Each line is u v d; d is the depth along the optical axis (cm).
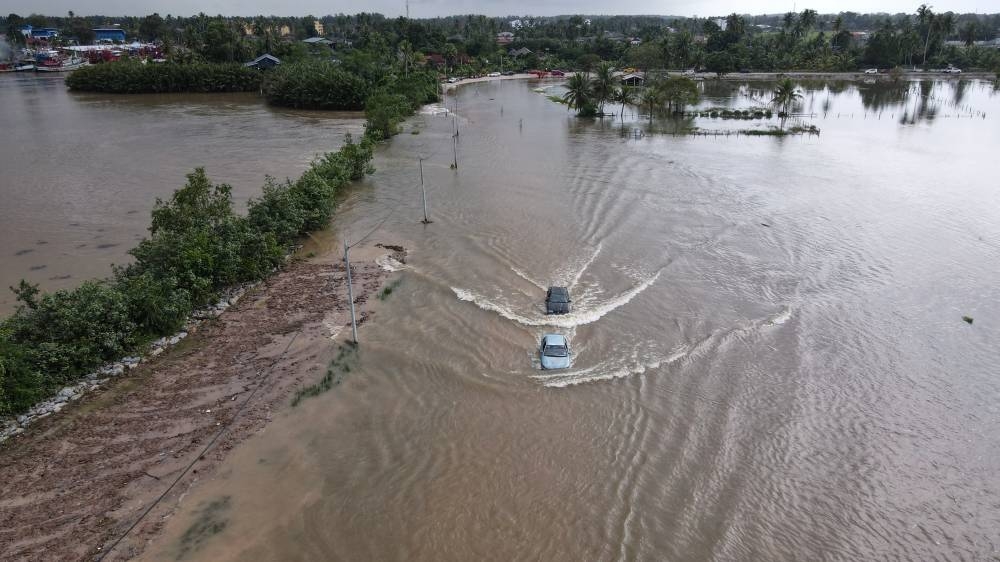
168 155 8112
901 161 7956
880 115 12450
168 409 2806
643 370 3134
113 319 3219
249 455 2516
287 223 4712
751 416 2814
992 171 7350
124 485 2339
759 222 5450
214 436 2627
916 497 2372
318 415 2777
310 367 3150
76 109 12500
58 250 4762
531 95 16175
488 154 8356
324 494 2319
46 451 2519
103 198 6153
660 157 8188
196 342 3409
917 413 2873
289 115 12075
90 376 3028
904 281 4259
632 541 2125
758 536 2172
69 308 3136
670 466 2486
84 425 2688
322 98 12762
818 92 16500
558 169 7400
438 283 4122
